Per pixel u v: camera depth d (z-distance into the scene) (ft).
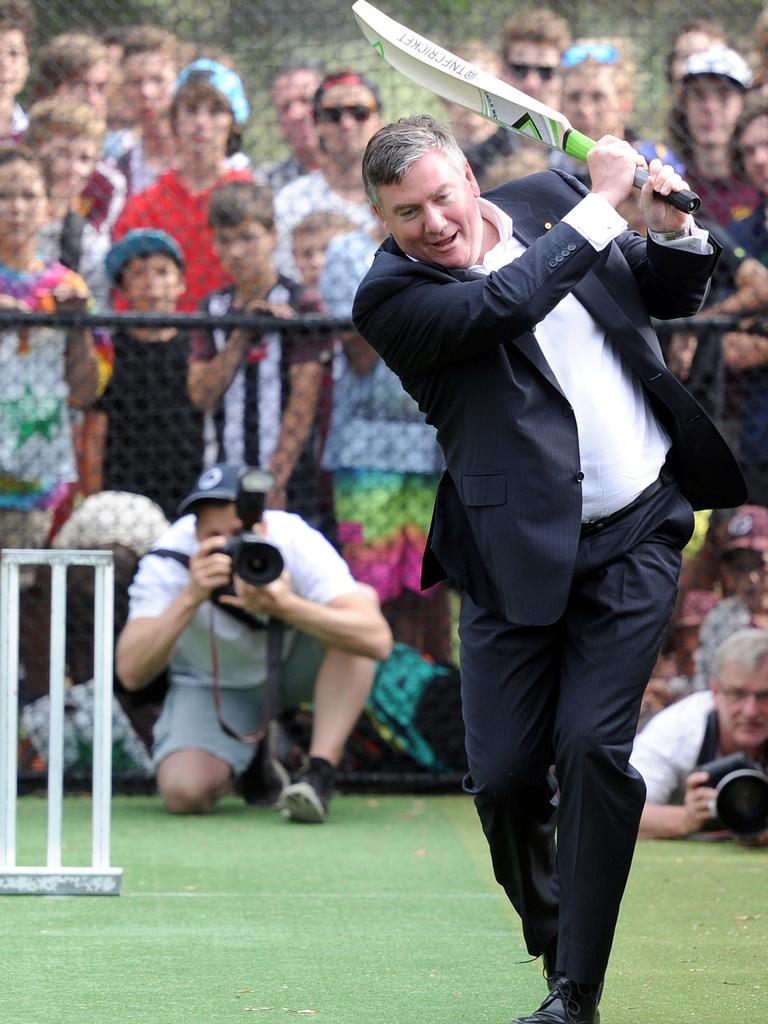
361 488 73.67
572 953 31.96
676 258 32.96
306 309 75.05
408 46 35.70
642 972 40.63
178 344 73.77
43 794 72.74
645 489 33.37
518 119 34.96
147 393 73.87
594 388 33.06
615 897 31.99
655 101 78.13
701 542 72.95
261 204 74.08
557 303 31.81
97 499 72.54
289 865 56.13
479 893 51.42
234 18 81.56
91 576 71.72
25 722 72.33
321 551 66.85
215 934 44.80
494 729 33.19
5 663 49.80
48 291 73.61
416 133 32.78
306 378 73.61
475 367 32.58
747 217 73.77
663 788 63.05
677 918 47.57
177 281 75.61
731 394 72.90
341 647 65.87
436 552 33.99
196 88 76.33
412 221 32.68
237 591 65.21
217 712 67.82
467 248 32.99
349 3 81.97
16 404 72.59
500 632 33.37
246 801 70.69
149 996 37.50
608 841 31.81
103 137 77.00
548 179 34.78
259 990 38.27
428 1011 36.37
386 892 51.44
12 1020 35.09
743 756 60.34
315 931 45.39
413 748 73.31
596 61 75.77
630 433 33.27
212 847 59.67
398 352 32.81
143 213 76.43
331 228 75.05
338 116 75.82
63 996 37.45
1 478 72.54
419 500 73.82
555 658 33.65
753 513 71.67
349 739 73.82
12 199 73.46
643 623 32.40
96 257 75.97
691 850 59.57
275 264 75.31
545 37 75.72
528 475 32.17
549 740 33.53
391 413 73.56
